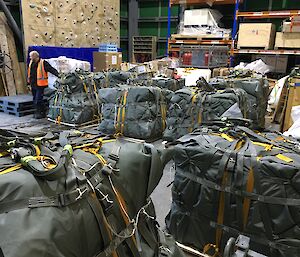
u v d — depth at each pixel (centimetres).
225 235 167
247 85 369
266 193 150
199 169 170
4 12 625
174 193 187
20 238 80
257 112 370
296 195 146
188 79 525
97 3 784
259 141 174
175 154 181
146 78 449
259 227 153
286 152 160
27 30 631
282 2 720
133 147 125
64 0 692
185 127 320
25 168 96
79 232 94
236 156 158
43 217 86
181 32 744
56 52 651
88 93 447
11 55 645
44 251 82
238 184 157
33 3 631
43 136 129
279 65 684
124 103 356
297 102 390
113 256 105
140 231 123
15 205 85
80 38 753
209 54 671
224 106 304
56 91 464
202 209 172
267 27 614
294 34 588
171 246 150
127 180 116
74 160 111
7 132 119
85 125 445
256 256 107
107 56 659
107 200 105
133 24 979
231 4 770
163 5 926
